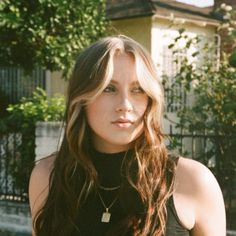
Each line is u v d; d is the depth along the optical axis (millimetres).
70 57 9766
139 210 1796
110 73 1783
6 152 7512
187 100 9102
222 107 6820
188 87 7727
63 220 1870
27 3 9289
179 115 7293
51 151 6879
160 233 1761
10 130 7457
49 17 9508
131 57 1819
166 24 12414
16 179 7445
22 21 9289
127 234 1782
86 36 9969
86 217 1853
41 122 6961
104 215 1832
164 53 12352
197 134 6852
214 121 6879
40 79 13859
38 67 11391
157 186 1810
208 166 6426
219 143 6254
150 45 12234
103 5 10305
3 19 8828
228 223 6059
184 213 1795
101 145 1893
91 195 1870
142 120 1840
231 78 7227
